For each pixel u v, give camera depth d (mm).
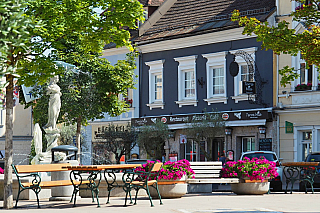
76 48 28328
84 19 15320
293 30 19516
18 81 15203
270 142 32188
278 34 19328
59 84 29281
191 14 37844
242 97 33594
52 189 16766
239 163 18438
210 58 35094
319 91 30594
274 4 33344
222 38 34438
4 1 8383
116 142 36531
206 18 36500
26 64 15125
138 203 15117
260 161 18516
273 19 32500
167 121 36562
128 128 36812
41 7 14828
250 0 35031
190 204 14477
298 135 31484
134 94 39312
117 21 15672
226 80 34500
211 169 20344
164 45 37312
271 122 32281
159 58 37844
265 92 32625
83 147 42156
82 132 42281
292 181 20016
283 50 19500
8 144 14461
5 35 8375
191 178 17656
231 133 33750
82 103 29766
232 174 18469
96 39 16219
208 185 20938
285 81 21250
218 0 37156
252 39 33156
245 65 33812
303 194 19500
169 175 16328
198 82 35719
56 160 17781
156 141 34719
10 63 14391
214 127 31688
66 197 16625
